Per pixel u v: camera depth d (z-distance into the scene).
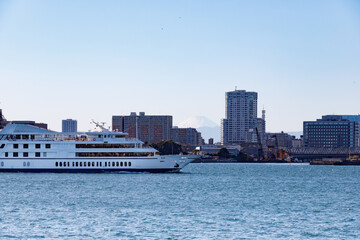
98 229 124.81
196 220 136.50
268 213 148.62
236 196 188.50
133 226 128.38
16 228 125.12
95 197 179.62
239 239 116.12
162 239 115.69
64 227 126.69
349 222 135.38
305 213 149.25
